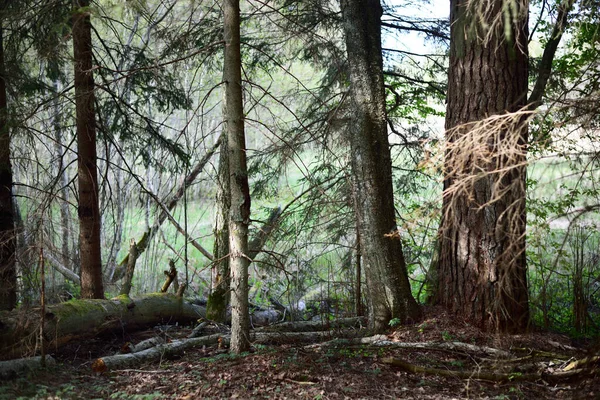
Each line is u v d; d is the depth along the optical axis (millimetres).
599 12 6770
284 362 7043
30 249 7055
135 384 6676
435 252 9148
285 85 18062
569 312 9719
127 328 9117
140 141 10320
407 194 11188
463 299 8242
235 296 7590
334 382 6434
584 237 9359
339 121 10062
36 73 12312
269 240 11094
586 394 5793
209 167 18172
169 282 10195
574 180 8938
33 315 7586
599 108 4883
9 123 8258
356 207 8625
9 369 6730
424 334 7891
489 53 7914
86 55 9211
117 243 14891
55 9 8656
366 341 7859
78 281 12273
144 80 9977
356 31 8758
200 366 7199
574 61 9477
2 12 8195
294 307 11289
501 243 7871
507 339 7551
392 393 6133
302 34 10930
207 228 16891
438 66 11656
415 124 11516
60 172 9422
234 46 7395
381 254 8414
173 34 10875
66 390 6160
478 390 6266
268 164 10922
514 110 7906
